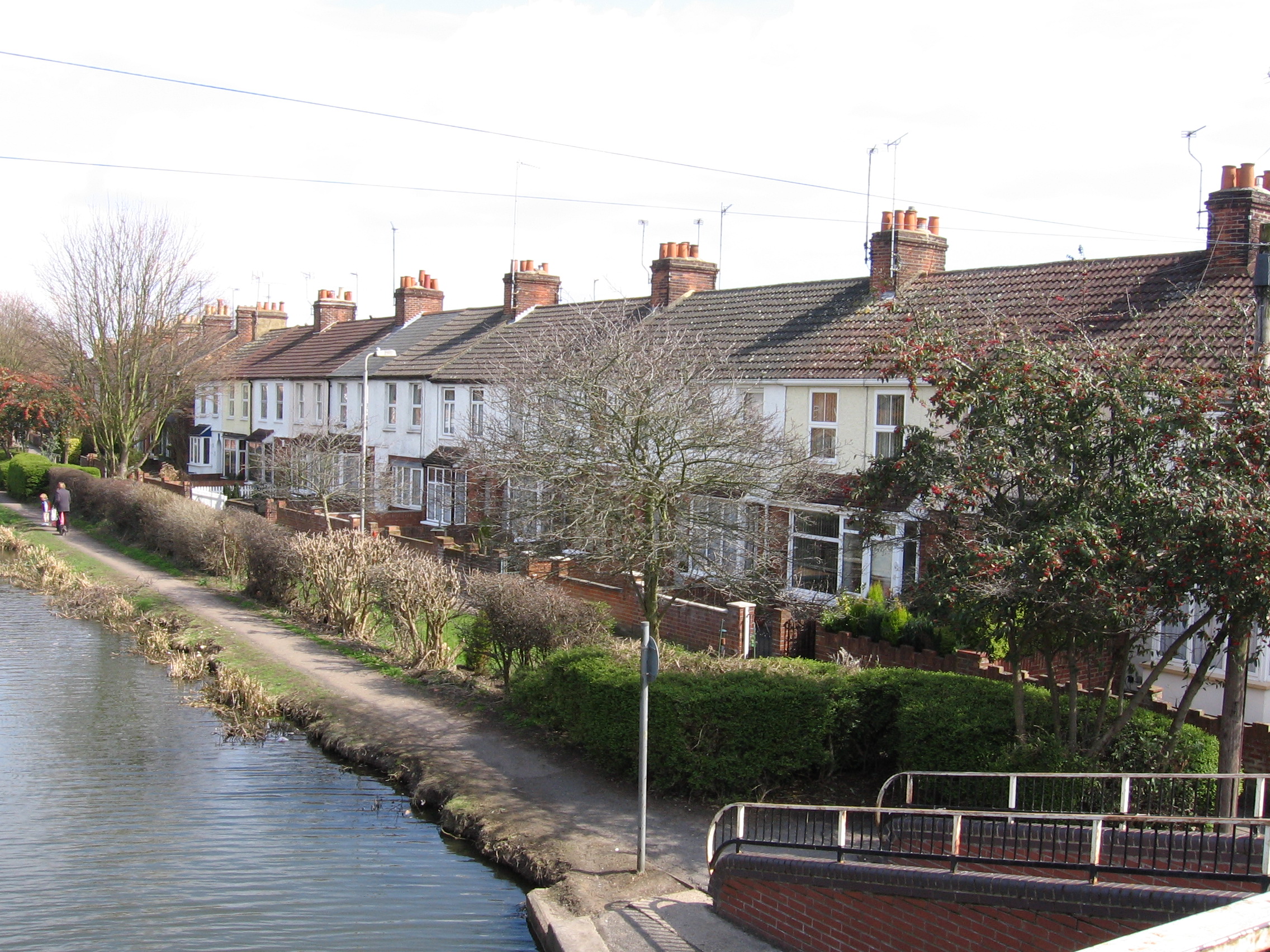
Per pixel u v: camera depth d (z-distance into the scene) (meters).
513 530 17.86
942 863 9.68
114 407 42.41
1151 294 18.48
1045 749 11.23
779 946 9.41
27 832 12.84
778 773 12.83
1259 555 8.79
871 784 13.17
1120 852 8.73
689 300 28.28
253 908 10.90
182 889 11.29
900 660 16.89
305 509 34.41
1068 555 9.89
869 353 12.32
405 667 19.56
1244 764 12.86
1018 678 11.45
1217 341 14.62
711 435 15.45
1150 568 9.67
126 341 42.28
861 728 13.39
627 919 9.94
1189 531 9.42
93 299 41.56
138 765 15.32
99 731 16.91
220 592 27.25
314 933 10.38
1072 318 18.73
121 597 26.59
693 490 15.74
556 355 17.08
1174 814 10.58
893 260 22.94
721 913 10.06
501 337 30.22
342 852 12.29
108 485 39.12
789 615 18.42
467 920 10.66
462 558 25.55
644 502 15.69
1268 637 12.19
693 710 12.62
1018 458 10.54
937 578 10.76
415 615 20.00
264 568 25.77
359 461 34.06
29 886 11.39
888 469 11.71
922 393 19.73
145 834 12.77
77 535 37.69
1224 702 11.05
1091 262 20.48
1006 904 7.84
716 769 12.72
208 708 18.19
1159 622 11.20
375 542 23.23
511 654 17.67
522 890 11.34
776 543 17.55
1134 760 11.17
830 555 20.92
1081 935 7.44
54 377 50.16
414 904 11.00
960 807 11.77
